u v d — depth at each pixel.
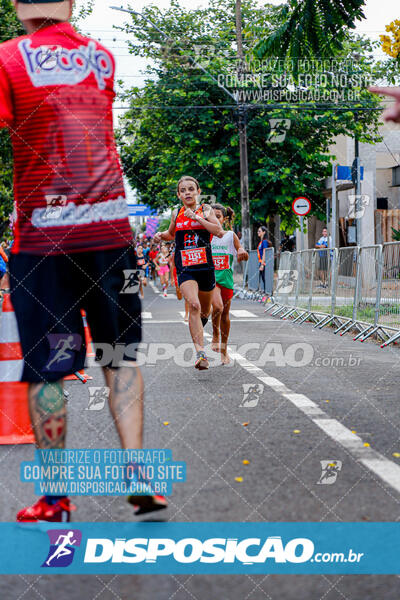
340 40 7.43
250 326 15.23
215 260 9.31
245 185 28.28
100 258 3.54
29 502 3.94
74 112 3.47
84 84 3.49
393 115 3.03
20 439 5.11
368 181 28.47
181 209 8.60
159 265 29.50
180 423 5.80
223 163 29.91
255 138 29.89
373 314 12.55
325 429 5.55
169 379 8.15
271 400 6.80
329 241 27.19
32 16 3.44
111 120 3.61
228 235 9.44
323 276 15.33
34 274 3.50
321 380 8.05
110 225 3.55
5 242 22.00
